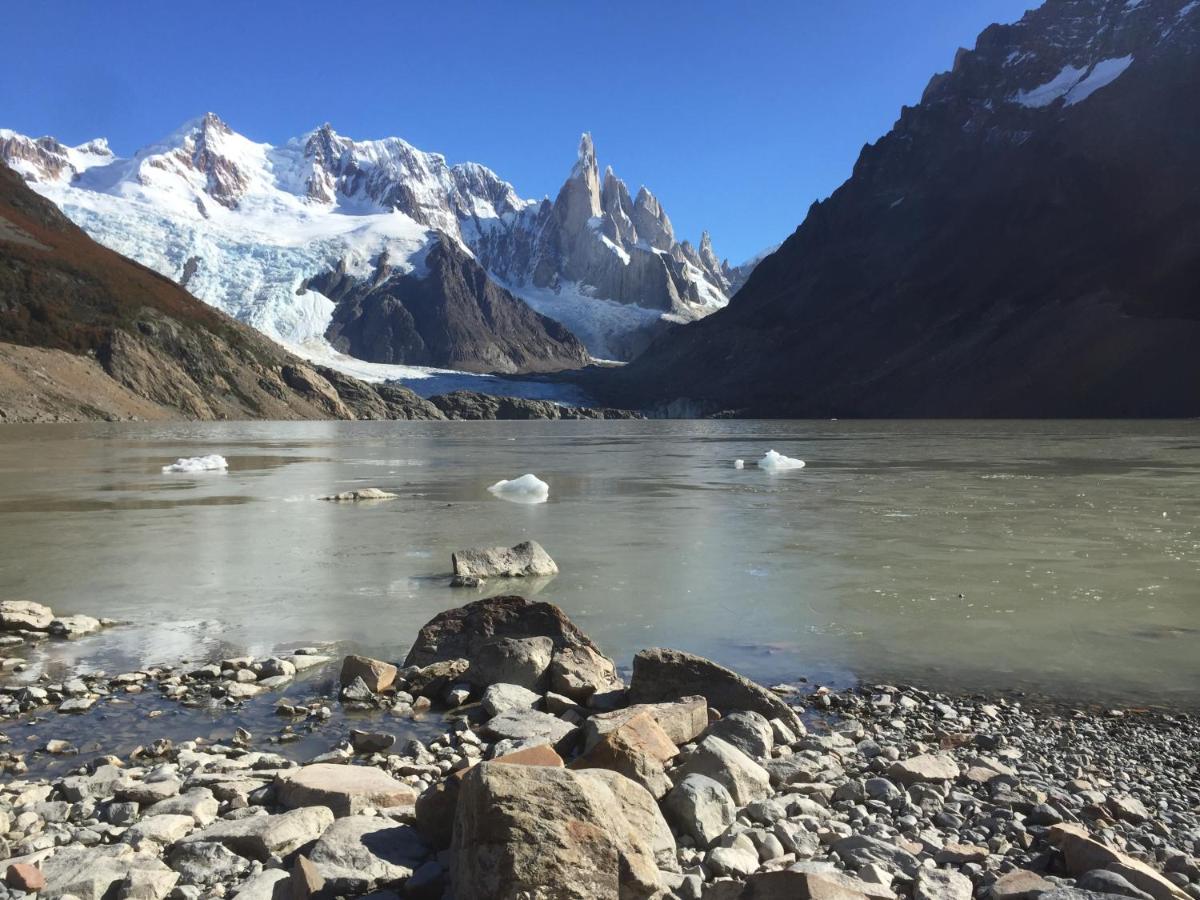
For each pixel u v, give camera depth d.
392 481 28.72
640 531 17.02
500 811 3.68
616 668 8.24
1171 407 146.75
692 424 153.25
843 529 17.31
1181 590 11.61
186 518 18.67
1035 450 50.34
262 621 9.88
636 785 4.55
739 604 10.77
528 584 11.95
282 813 4.75
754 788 5.27
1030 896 3.87
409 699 7.41
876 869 4.08
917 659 8.56
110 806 5.00
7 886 3.91
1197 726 6.82
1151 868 4.21
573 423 167.38
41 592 11.31
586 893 3.54
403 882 3.96
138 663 8.29
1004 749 6.32
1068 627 9.71
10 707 7.00
